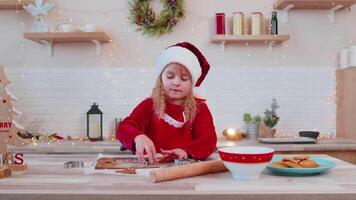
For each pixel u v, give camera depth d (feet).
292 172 4.27
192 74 5.48
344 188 3.68
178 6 11.80
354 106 11.01
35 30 11.49
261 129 11.33
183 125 5.86
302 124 12.18
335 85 12.17
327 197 3.49
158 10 12.00
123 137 5.50
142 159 5.04
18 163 4.61
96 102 12.03
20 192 3.50
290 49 12.17
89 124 11.37
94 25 11.23
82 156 5.75
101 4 12.05
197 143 5.46
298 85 12.19
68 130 12.07
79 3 12.03
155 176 3.90
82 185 3.78
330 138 11.57
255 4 12.09
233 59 12.09
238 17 11.58
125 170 4.45
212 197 3.47
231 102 12.09
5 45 11.99
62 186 3.74
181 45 5.72
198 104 5.99
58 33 11.03
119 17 12.04
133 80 12.04
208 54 12.07
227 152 4.10
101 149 9.75
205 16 12.03
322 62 12.23
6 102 4.74
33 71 12.00
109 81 12.04
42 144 10.33
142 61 12.04
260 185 3.81
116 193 3.48
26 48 11.99
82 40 11.67
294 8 12.12
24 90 11.99
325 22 12.14
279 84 12.15
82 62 12.06
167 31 11.86
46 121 12.04
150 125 5.99
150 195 3.46
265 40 11.57
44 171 4.50
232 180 4.05
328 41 12.16
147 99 6.07
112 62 12.05
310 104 12.19
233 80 12.08
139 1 11.87
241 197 3.48
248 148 4.39
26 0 11.27
